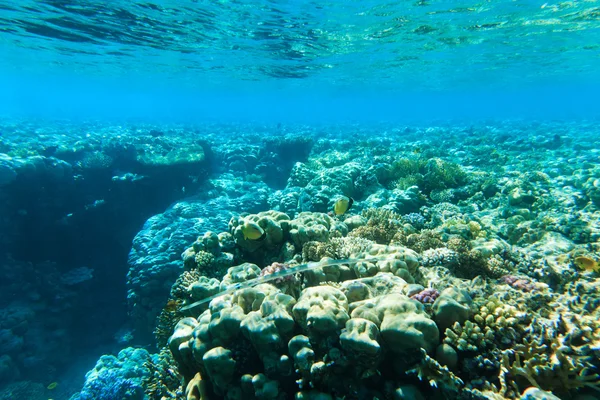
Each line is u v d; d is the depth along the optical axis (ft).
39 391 34.12
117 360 26.76
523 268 16.40
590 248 20.11
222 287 15.17
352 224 22.66
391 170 38.37
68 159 48.65
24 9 50.80
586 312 11.32
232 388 11.07
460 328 9.62
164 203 52.42
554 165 43.96
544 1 49.44
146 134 79.00
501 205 30.19
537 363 8.93
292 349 10.23
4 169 39.32
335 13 51.06
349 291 12.09
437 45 75.97
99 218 49.88
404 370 9.44
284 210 36.94
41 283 43.01
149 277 31.83
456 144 73.00
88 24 57.47
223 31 60.59
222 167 61.93
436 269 14.80
